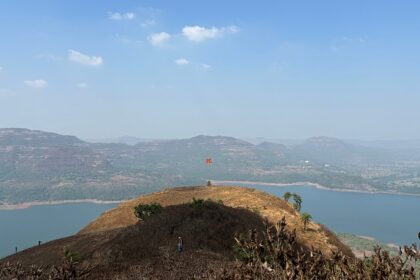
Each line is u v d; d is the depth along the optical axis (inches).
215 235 1904.5
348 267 257.1
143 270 1294.3
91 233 2534.5
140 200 3850.9
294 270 243.1
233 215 2207.2
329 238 2573.8
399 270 246.8
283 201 3531.0
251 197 3390.7
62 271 346.0
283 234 261.1
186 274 1155.3
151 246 1692.9
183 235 1845.5
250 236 268.5
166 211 2198.6
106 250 1675.7
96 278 1206.3
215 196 3659.0
